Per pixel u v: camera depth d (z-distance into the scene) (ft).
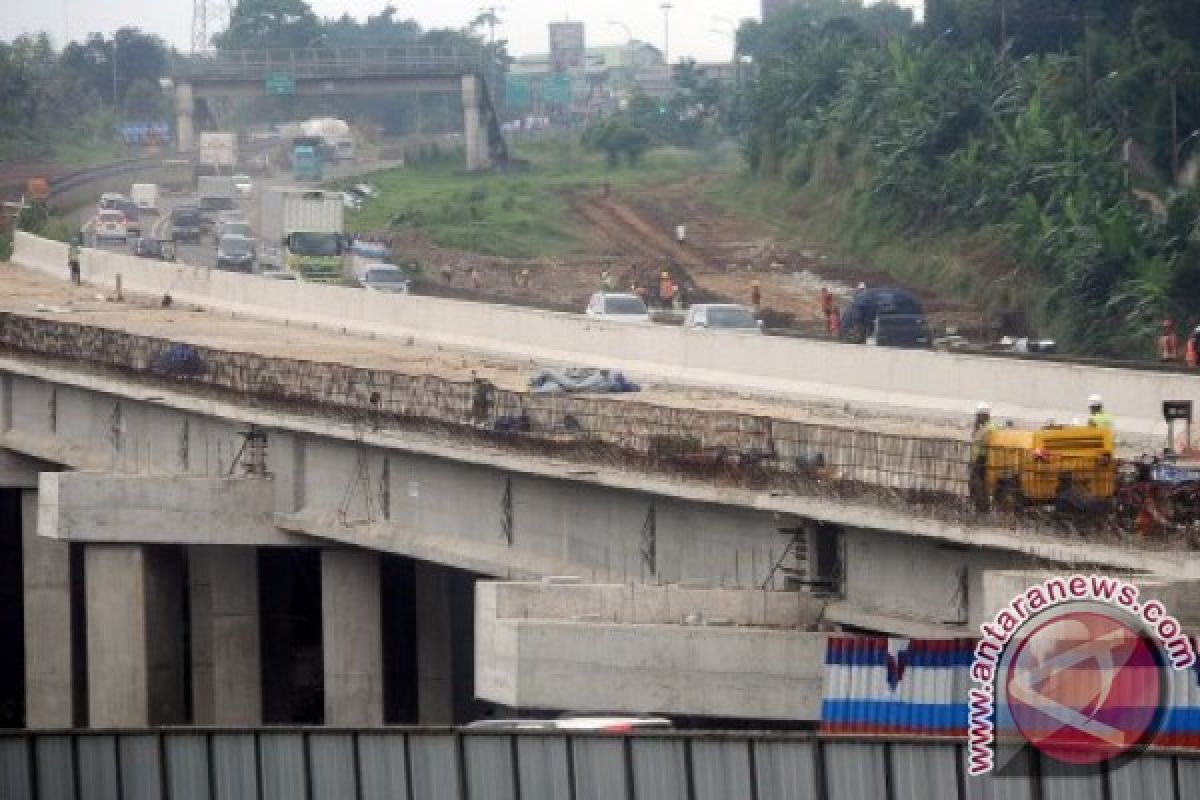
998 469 347.56
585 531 431.84
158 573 526.16
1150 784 264.11
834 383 517.96
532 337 622.54
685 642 361.10
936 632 357.82
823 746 277.23
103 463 590.96
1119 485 343.67
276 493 520.01
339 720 511.40
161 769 323.57
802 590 382.01
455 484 468.34
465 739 300.81
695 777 284.41
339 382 497.87
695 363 563.89
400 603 533.55
